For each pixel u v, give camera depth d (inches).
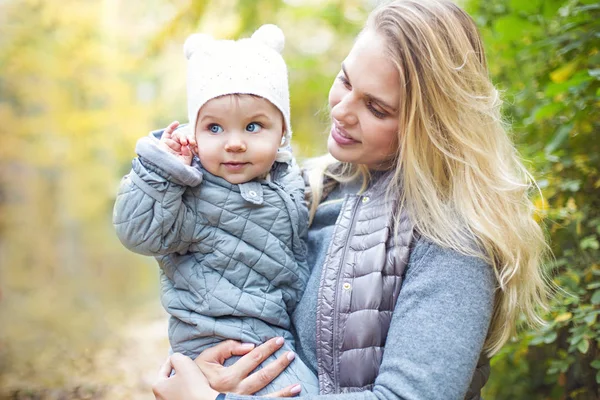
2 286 266.4
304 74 195.9
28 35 240.4
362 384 54.3
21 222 302.5
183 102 252.5
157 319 233.8
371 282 55.0
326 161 71.7
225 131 59.0
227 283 59.9
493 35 100.3
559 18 87.0
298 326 61.7
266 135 59.9
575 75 71.9
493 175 57.0
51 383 147.4
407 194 56.6
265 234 60.9
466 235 53.9
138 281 306.3
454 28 56.5
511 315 57.4
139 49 239.0
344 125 59.4
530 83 91.8
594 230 78.6
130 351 180.4
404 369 49.6
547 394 86.2
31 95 249.8
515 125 91.1
